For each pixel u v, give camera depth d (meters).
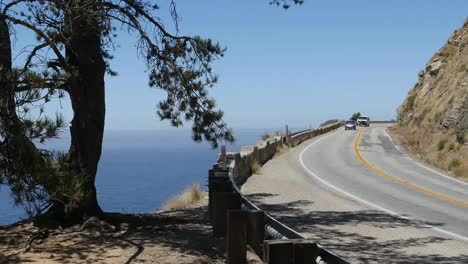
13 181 5.91
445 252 8.72
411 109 57.94
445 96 40.12
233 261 6.26
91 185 9.30
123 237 8.61
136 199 100.06
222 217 8.10
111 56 11.34
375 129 70.38
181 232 9.28
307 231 10.48
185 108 11.02
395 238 9.88
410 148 38.31
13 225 9.11
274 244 4.68
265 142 29.98
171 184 171.50
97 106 9.33
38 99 6.00
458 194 17.05
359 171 23.98
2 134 5.97
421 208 13.97
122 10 9.63
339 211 13.23
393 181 20.44
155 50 10.88
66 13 8.37
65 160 6.38
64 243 8.01
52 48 8.12
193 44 11.12
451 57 50.09
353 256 8.30
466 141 27.75
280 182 19.52
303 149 37.34
